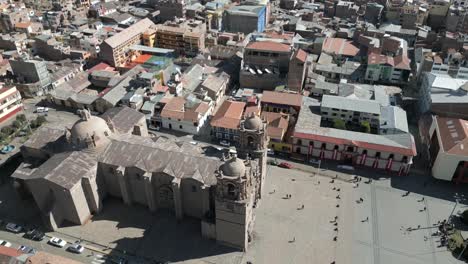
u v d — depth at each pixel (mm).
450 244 100562
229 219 92562
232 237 96312
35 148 112688
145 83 162375
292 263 94938
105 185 109875
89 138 103500
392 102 157625
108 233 102062
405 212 110875
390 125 133500
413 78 187750
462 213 108625
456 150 116250
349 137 127000
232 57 192625
